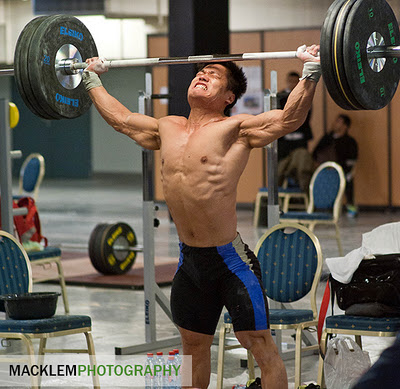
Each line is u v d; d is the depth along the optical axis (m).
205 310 9.13
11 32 38.41
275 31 33.75
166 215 34.53
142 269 21.94
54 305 10.76
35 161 23.38
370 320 10.59
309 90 8.43
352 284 10.99
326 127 32.97
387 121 32.78
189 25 20.91
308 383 11.77
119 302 17.95
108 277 20.55
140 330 15.32
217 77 9.02
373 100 8.78
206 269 8.94
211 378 12.22
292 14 33.47
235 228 9.01
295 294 12.16
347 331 10.66
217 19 21.44
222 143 8.79
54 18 10.18
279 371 8.91
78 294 18.92
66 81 10.35
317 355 13.51
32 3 34.69
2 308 11.98
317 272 11.91
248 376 12.11
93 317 16.45
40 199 42.38
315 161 32.28
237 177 8.87
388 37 8.88
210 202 8.76
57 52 10.20
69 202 40.69
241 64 33.59
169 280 19.67
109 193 45.59
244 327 8.78
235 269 8.88
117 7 34.34
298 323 11.20
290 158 30.09
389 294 10.73
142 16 35.25
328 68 8.39
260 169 34.50
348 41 8.29
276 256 12.30
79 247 21.02
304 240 12.17
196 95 8.95
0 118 15.29
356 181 33.47
